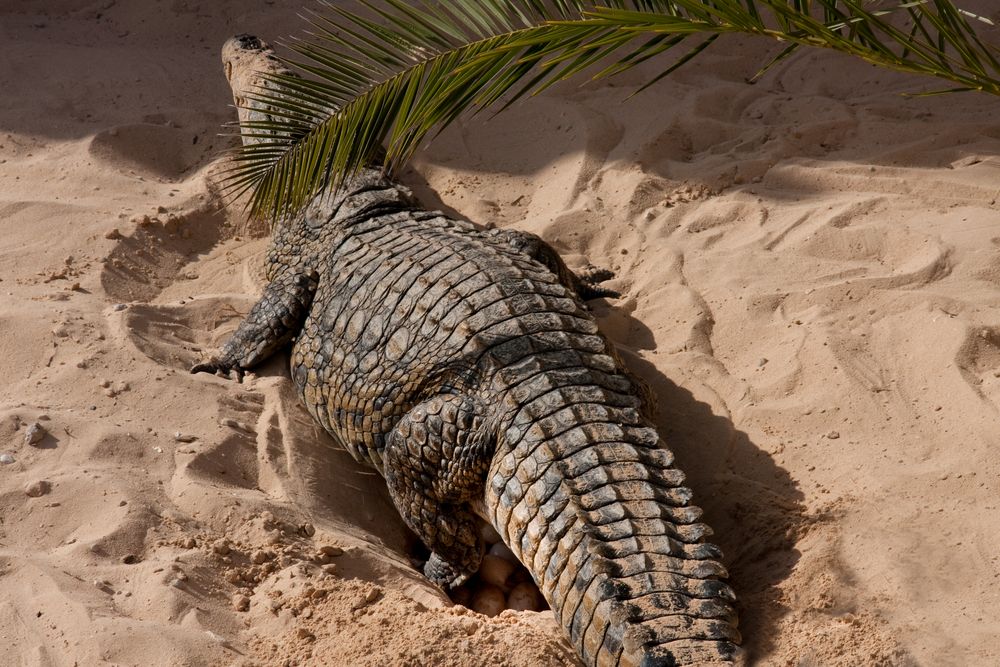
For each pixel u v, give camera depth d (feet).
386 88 12.53
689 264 21.43
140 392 17.13
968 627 12.04
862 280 19.60
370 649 12.20
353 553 14.47
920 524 13.96
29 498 14.40
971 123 24.70
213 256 22.68
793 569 13.69
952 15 10.73
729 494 15.65
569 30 10.90
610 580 11.95
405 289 17.07
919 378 17.07
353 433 16.93
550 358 15.17
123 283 20.81
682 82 28.40
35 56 29.86
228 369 18.80
